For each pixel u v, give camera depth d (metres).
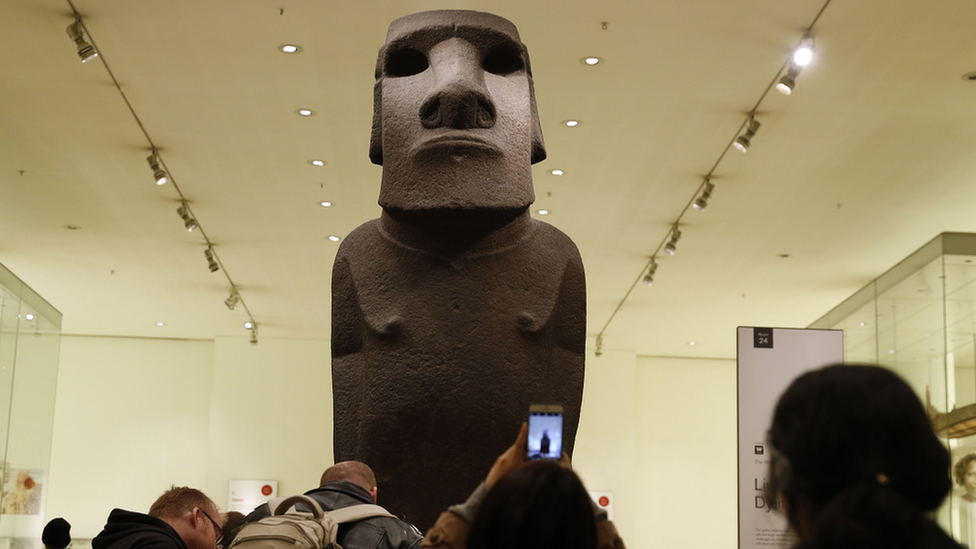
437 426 3.72
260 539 2.59
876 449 1.33
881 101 8.15
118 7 6.94
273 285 14.40
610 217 11.29
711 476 19.08
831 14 6.85
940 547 1.28
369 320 3.85
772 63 7.60
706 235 11.76
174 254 12.98
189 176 10.21
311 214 11.38
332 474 3.13
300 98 8.41
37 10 6.98
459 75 3.72
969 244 8.34
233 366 17.25
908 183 9.89
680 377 19.50
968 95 7.97
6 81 8.11
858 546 1.27
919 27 6.96
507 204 3.67
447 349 3.74
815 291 14.05
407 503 3.76
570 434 3.90
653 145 9.24
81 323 17.30
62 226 11.85
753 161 9.52
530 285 3.87
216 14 7.04
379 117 3.96
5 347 10.45
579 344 3.98
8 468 10.81
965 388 8.07
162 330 17.78
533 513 1.57
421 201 3.65
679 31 7.18
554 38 7.35
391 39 3.97
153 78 8.05
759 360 5.27
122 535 3.12
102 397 18.25
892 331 9.34
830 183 9.97
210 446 16.92
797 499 1.42
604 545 1.88
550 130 8.98
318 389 17.25
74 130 9.08
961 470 7.73
